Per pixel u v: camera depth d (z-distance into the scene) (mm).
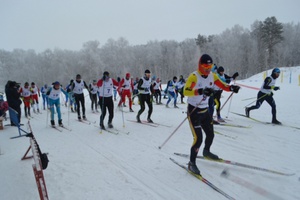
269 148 4191
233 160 3670
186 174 3238
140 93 6637
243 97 11891
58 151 4430
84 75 51719
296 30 54500
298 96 11234
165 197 2664
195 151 3197
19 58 58531
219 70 6160
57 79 53594
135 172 3355
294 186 2834
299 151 4004
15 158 4117
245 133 5207
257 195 2652
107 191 2830
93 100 9992
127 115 8359
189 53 56875
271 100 5930
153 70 55344
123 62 54281
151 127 6184
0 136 6008
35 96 11203
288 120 6395
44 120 8531
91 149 4492
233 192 2729
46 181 3143
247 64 49844
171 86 10102
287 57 47406
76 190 2873
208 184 2893
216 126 5910
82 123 7281
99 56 52781
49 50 58031
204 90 2996
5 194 2867
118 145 4688
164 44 60219
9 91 7316
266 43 47000
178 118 7391
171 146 4500
